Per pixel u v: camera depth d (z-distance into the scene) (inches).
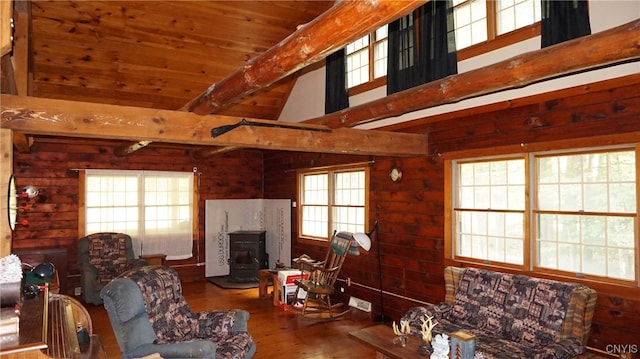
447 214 190.2
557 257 153.2
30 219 270.4
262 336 191.6
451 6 176.6
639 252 130.1
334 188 268.5
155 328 130.2
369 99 228.1
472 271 160.4
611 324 135.7
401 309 212.7
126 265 263.4
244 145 165.3
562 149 150.3
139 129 146.1
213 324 143.3
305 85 285.4
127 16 215.5
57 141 278.8
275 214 329.7
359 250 240.8
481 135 177.3
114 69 240.5
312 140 176.7
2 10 79.9
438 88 144.4
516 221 166.2
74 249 282.5
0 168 124.0
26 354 75.6
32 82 217.9
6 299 83.4
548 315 131.6
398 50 198.8
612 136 135.7
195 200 325.7
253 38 252.4
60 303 124.4
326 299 248.1
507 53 163.6
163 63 246.8
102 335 194.1
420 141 199.3
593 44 104.5
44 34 210.2
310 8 244.2
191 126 154.4
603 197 141.0
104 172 293.3
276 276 246.8
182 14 223.8
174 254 315.9
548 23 144.3
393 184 219.8
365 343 131.4
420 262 203.2
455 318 155.0
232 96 131.5
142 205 305.7
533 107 159.0
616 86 134.9
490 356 120.8
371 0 75.4
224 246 335.9
